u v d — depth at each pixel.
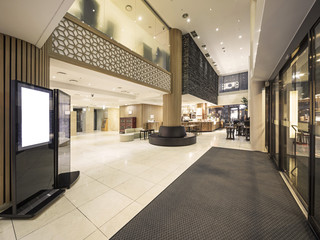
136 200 2.18
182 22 6.80
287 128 3.41
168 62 7.71
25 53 2.33
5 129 2.05
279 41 2.61
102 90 7.73
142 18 6.39
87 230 1.59
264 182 2.80
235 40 8.35
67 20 3.25
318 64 1.70
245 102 11.12
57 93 2.46
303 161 3.74
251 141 5.72
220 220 1.74
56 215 1.83
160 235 1.51
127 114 14.19
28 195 2.02
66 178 2.81
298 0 1.71
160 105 15.34
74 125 10.72
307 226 1.65
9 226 1.65
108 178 2.99
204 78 10.62
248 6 5.72
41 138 2.20
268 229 1.60
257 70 4.18
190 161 4.19
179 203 2.10
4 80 2.07
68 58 3.23
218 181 2.85
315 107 1.68
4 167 2.04
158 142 6.61
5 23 1.88
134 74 5.22
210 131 12.78
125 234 1.53
